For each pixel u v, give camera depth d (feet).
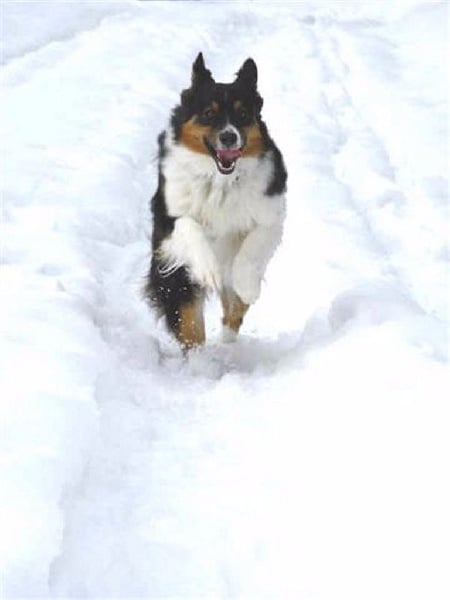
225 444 18.76
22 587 13.16
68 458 16.49
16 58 57.72
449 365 20.36
